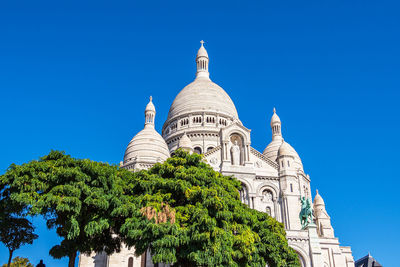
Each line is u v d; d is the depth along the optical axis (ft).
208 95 350.64
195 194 141.18
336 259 246.68
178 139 326.24
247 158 253.03
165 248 128.06
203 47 405.39
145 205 138.10
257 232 168.86
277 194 248.52
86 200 128.98
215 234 130.52
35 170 130.93
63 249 137.18
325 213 307.78
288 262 171.12
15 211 135.64
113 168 146.00
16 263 209.77
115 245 150.10
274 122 342.64
